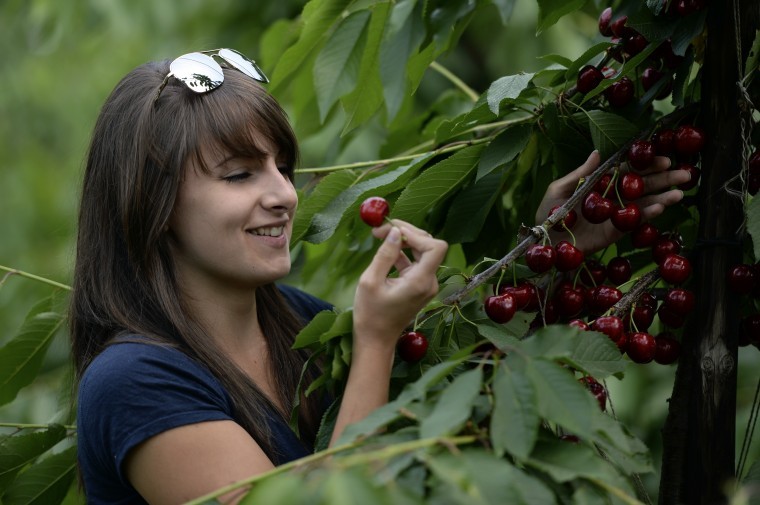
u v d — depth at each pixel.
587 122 2.23
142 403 1.93
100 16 5.80
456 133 2.33
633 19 2.04
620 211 2.04
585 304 2.07
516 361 1.53
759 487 1.82
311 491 1.32
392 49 2.56
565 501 1.55
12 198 6.40
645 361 1.96
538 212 2.24
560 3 2.34
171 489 1.90
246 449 1.90
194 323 2.10
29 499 2.57
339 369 1.88
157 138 2.07
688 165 2.11
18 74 6.73
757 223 1.85
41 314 2.63
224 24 4.92
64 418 2.67
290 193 2.10
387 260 1.81
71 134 6.54
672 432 2.08
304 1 4.44
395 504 1.32
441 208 2.48
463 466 1.36
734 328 2.01
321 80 2.63
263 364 2.24
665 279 1.99
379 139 4.54
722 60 2.02
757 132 2.10
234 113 2.05
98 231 2.19
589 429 1.42
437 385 1.75
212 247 2.09
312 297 2.58
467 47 5.33
